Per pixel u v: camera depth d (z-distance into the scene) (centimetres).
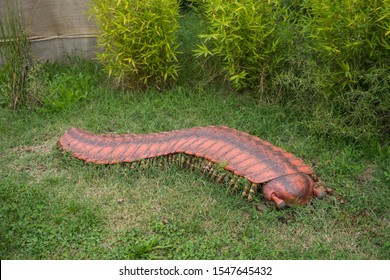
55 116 659
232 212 497
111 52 730
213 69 692
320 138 594
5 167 574
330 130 590
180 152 542
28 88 673
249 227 477
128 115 654
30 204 507
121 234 475
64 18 753
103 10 659
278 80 625
